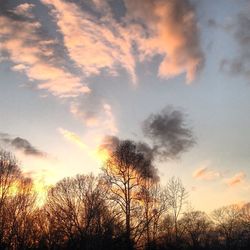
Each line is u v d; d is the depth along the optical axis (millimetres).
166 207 56062
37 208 52031
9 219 46250
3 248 44594
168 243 60969
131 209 52281
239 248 92875
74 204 54812
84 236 51531
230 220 102000
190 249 73000
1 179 46500
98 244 50938
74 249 51688
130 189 53156
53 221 53688
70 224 53000
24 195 48625
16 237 47125
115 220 52312
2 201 46125
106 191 54188
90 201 53500
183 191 65438
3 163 47344
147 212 53750
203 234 85750
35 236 50719
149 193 54656
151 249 54312
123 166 54031
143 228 52125
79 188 55719
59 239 52750
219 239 98312
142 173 54562
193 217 82812
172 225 63969
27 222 48531
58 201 55219
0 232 44969
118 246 50906
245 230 97750
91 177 56375
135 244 51844
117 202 52688
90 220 52469
